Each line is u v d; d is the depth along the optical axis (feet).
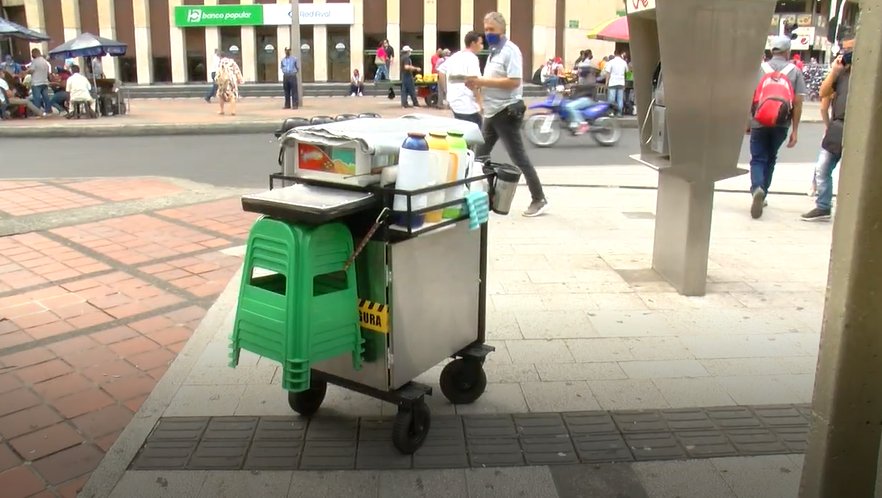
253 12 102.99
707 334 15.15
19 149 44.91
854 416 7.44
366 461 10.64
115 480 10.12
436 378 13.23
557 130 48.34
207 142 47.98
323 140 10.13
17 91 66.69
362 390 10.76
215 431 11.39
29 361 13.88
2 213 25.62
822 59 89.76
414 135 10.03
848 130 6.98
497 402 12.35
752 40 16.07
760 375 13.32
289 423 11.67
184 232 23.30
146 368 13.69
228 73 61.62
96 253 20.88
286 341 9.62
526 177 24.84
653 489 10.05
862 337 7.23
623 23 66.69
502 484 10.14
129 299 17.24
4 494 9.86
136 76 104.58
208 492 9.89
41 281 18.42
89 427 11.60
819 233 23.26
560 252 20.98
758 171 25.02
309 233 9.48
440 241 10.89
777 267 19.62
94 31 103.96
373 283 10.21
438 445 11.06
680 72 15.84
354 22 103.40
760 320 15.90
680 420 11.78
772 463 10.62
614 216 25.52
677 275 17.75
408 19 104.68
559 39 105.40
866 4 6.66
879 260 7.04
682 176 16.61
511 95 23.67
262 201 9.66
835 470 7.57
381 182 10.17
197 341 14.70
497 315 16.12
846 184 7.06
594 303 16.88
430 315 10.97
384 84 92.07
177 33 103.65
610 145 48.21
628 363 13.80
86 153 42.91
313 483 10.12
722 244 21.93
